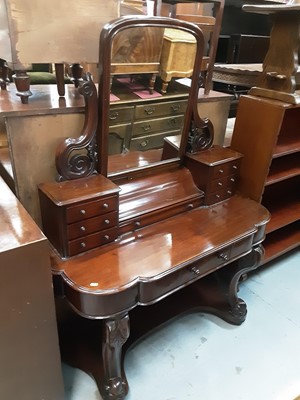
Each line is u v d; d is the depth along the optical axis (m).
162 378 1.31
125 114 1.11
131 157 1.21
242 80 1.68
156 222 1.24
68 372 1.32
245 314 1.56
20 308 0.86
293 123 1.80
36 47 0.90
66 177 1.06
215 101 1.46
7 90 1.17
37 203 1.11
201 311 1.60
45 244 0.82
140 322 1.44
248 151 1.53
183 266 1.05
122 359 1.29
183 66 1.16
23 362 0.95
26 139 1.00
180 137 1.32
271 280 1.85
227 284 1.57
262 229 1.33
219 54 2.27
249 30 2.42
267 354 1.43
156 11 1.22
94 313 0.95
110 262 1.02
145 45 1.03
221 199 1.42
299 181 2.17
